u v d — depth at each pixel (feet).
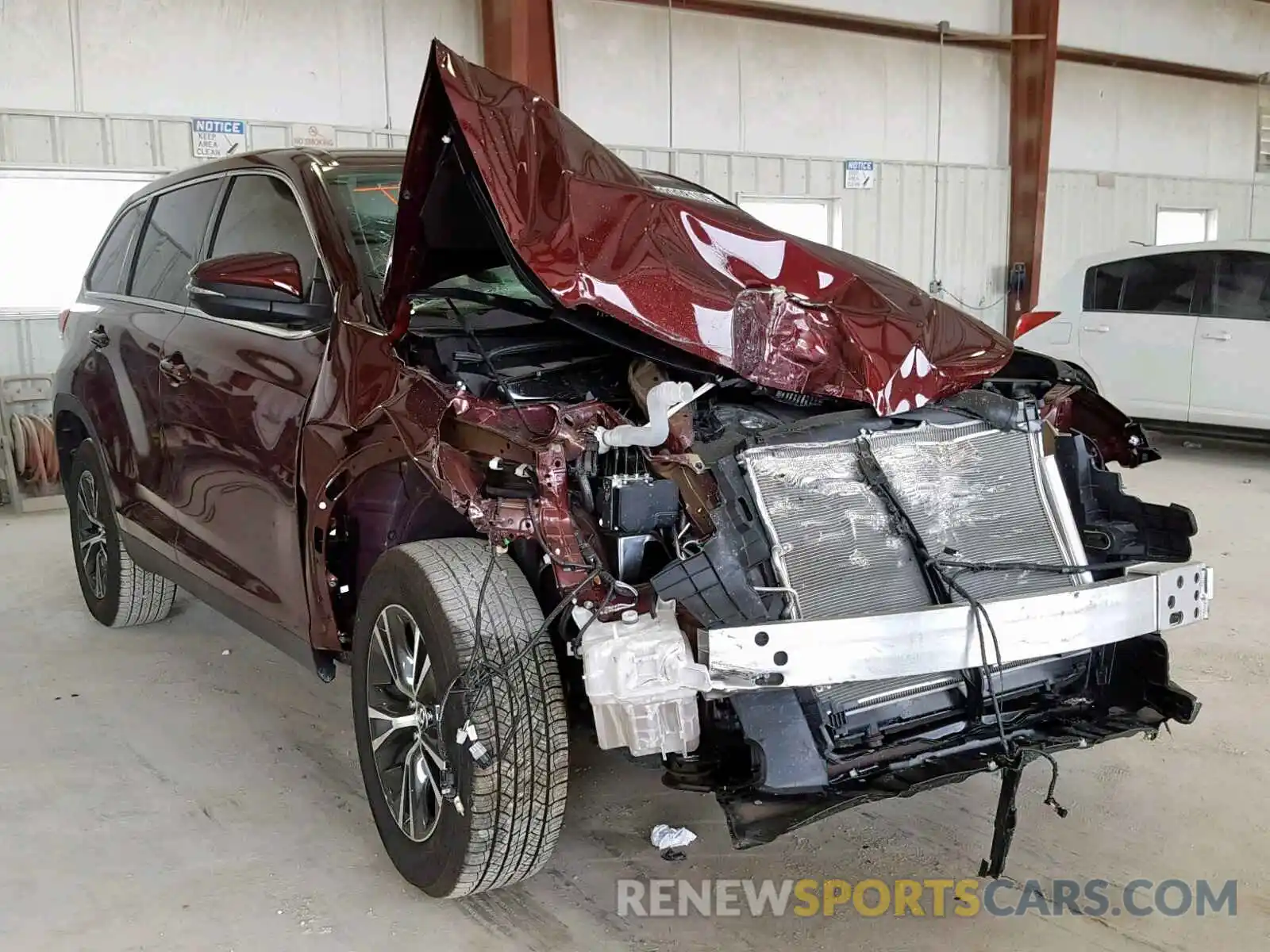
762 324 7.73
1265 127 48.08
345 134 27.20
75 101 23.97
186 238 11.70
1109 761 10.17
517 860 7.36
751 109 34.14
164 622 14.74
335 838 8.92
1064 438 8.90
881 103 36.96
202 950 7.36
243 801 9.56
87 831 9.04
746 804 6.66
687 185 11.32
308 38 26.48
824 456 7.61
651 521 6.82
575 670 8.18
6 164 23.31
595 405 7.06
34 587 16.62
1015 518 8.14
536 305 9.16
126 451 12.12
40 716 11.50
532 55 28.71
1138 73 43.39
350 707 11.76
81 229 24.72
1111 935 7.45
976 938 7.42
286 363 9.04
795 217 36.42
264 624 9.63
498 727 7.03
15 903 7.95
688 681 6.45
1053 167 41.78
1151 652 8.11
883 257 37.96
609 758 10.37
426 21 28.04
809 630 6.48
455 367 7.91
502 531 6.78
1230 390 24.70
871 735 7.36
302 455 8.49
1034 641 7.06
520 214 7.26
